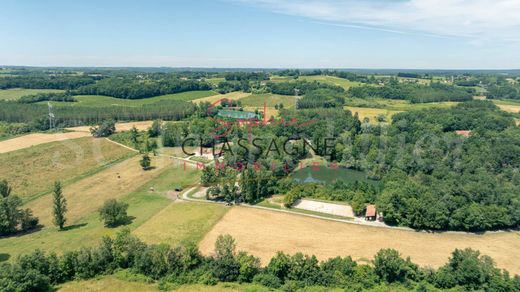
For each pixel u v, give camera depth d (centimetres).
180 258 7706
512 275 8094
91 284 7250
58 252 8738
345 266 7506
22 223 10188
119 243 7950
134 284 7275
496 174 13712
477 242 9700
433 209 10175
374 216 10962
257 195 12588
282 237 9688
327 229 10256
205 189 13475
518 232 10381
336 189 12925
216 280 7400
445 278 7356
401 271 7525
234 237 9625
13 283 6538
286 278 7525
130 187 13562
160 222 10594
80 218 10988
